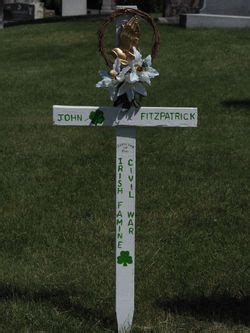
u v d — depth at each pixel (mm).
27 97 13898
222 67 15938
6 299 5508
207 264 6277
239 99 13109
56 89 14477
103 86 4656
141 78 4602
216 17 20406
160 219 7504
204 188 8469
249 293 5676
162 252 6594
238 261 6344
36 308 5328
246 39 18641
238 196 8180
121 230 4781
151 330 5023
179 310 5355
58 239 6969
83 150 10234
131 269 4816
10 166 9453
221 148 10227
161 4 45406
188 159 9703
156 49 4688
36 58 17984
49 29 21703
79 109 4672
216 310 5355
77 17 25312
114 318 5184
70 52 18359
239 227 7234
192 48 17688
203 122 11617
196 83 14523
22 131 11398
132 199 4762
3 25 26188
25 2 38344
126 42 4668
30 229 7223
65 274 6090
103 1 37500
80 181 8789
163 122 4699
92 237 7008
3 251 6676
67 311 5293
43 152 10148
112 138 10891
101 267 6242
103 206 7879
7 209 7840
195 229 7199
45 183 8734
